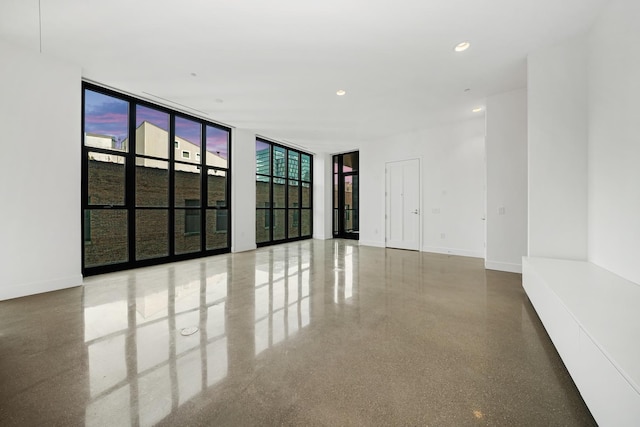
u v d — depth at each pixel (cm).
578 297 175
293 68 346
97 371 167
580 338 138
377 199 706
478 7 239
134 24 263
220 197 601
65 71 330
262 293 321
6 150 292
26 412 133
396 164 669
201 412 133
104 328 226
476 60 327
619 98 220
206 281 373
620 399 103
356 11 244
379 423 126
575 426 124
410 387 152
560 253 297
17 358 181
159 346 197
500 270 431
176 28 269
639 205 197
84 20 257
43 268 319
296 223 837
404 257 554
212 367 171
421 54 314
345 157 877
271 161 740
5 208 293
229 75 366
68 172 335
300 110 499
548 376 162
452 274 412
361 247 696
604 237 247
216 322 239
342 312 263
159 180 488
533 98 308
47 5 236
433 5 236
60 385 153
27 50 303
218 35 280
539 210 306
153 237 481
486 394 146
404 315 255
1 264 292
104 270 414
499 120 423
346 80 379
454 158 579
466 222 565
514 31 272
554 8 240
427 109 491
